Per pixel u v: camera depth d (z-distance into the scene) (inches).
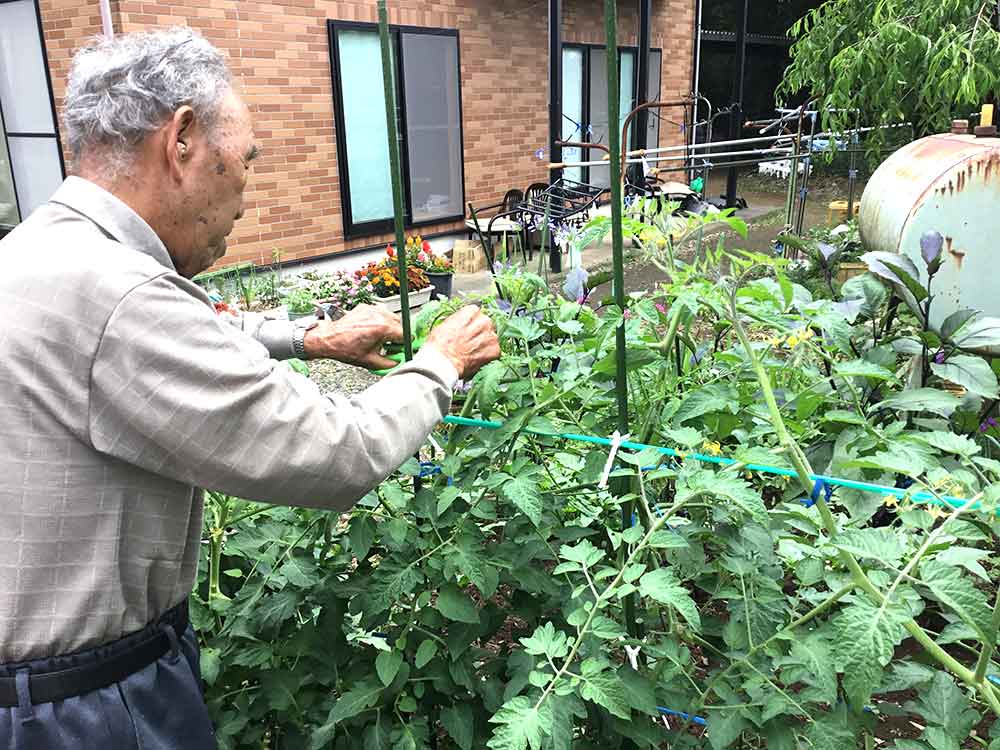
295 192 337.1
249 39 309.1
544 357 76.5
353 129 354.3
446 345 59.2
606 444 66.4
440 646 68.2
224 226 56.7
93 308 47.3
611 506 71.2
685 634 71.4
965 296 124.2
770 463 58.9
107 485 49.8
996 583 90.7
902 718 84.7
